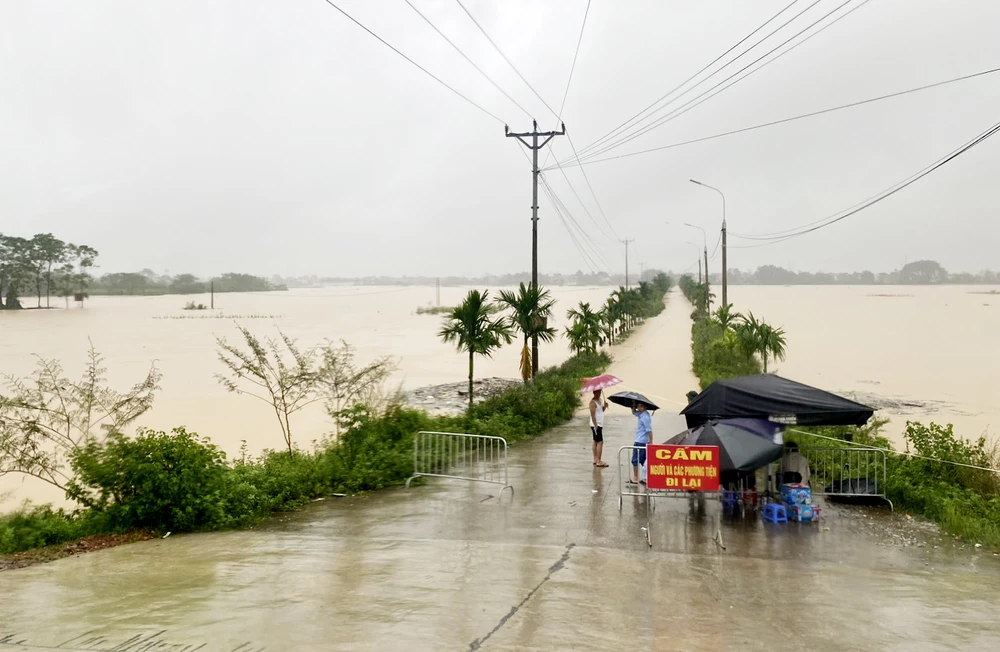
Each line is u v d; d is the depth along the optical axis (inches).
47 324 3501.5
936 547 379.6
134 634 244.7
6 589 295.0
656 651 235.9
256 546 367.6
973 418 994.1
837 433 633.0
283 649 233.0
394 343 2395.4
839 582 316.2
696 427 495.8
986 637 252.7
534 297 989.2
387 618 262.8
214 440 809.5
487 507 455.8
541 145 1071.6
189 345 2242.9
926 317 3715.6
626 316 2719.0
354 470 517.7
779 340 1124.5
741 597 293.4
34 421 474.0
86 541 379.2
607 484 523.5
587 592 296.5
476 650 234.7
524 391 843.4
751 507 457.7
